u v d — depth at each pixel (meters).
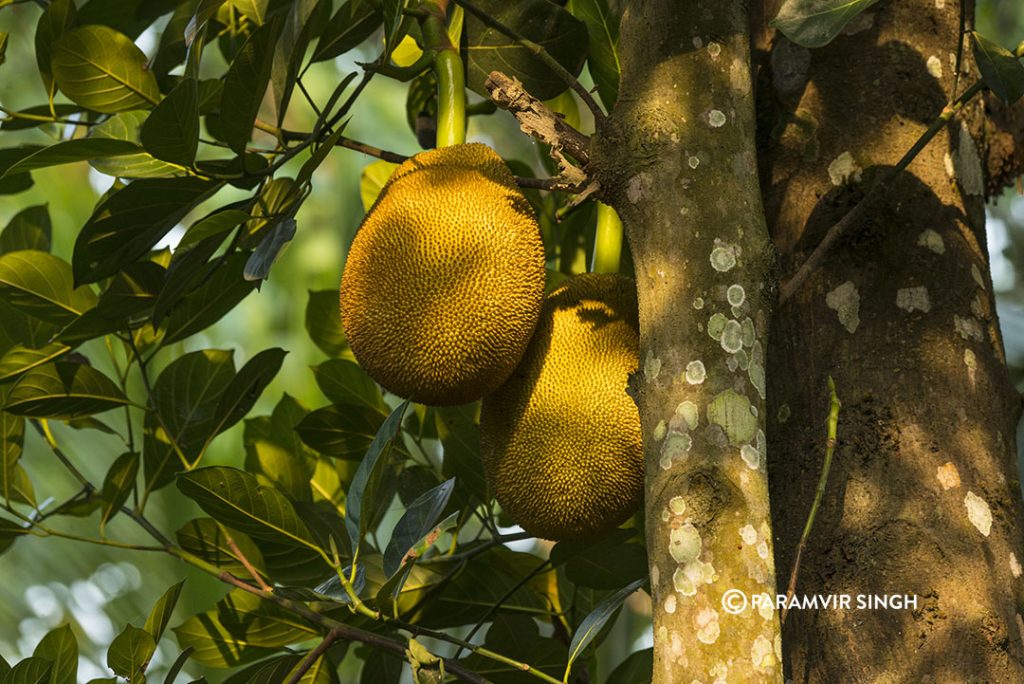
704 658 2.24
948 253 2.91
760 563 2.31
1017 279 8.81
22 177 4.21
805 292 2.90
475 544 4.19
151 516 7.19
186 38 3.28
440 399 3.21
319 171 9.22
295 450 4.46
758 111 3.11
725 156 2.63
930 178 2.96
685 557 2.32
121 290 3.60
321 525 4.04
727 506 2.34
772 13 3.18
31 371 3.79
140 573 7.10
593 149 2.73
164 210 3.41
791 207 2.99
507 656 3.92
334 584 3.21
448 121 3.56
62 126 4.43
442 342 3.07
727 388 2.44
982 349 2.87
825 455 2.69
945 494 2.67
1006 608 2.63
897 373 2.78
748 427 2.42
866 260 2.88
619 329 3.29
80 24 4.37
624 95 2.76
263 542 3.95
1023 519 2.81
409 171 3.32
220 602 3.84
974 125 3.15
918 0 3.14
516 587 3.79
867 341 2.82
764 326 2.54
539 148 4.78
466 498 4.11
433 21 3.68
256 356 3.89
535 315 3.17
